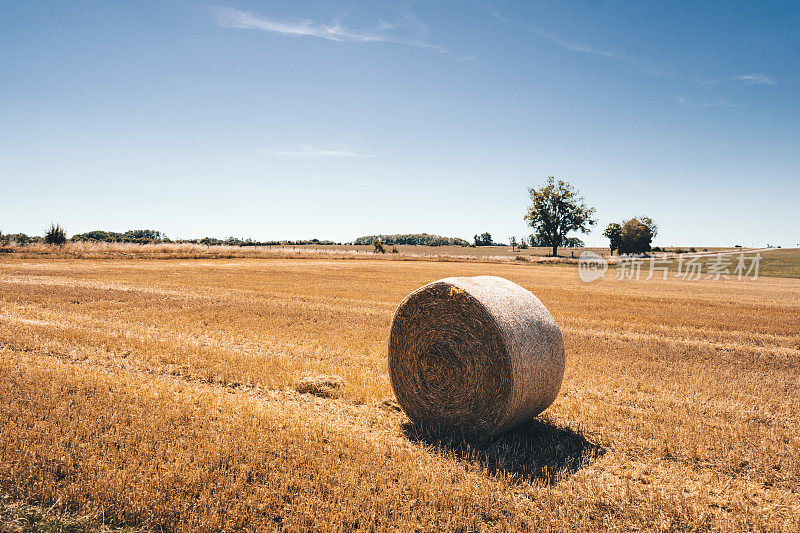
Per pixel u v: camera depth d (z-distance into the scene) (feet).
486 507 14.75
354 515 14.07
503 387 20.20
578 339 41.19
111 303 51.06
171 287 67.72
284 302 56.29
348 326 43.32
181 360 29.84
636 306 63.82
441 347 22.04
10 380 23.81
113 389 23.32
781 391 27.63
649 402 25.22
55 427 18.51
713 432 20.81
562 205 270.26
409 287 77.71
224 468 16.16
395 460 17.66
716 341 42.34
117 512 13.84
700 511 14.80
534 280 104.68
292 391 25.34
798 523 14.56
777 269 153.89
